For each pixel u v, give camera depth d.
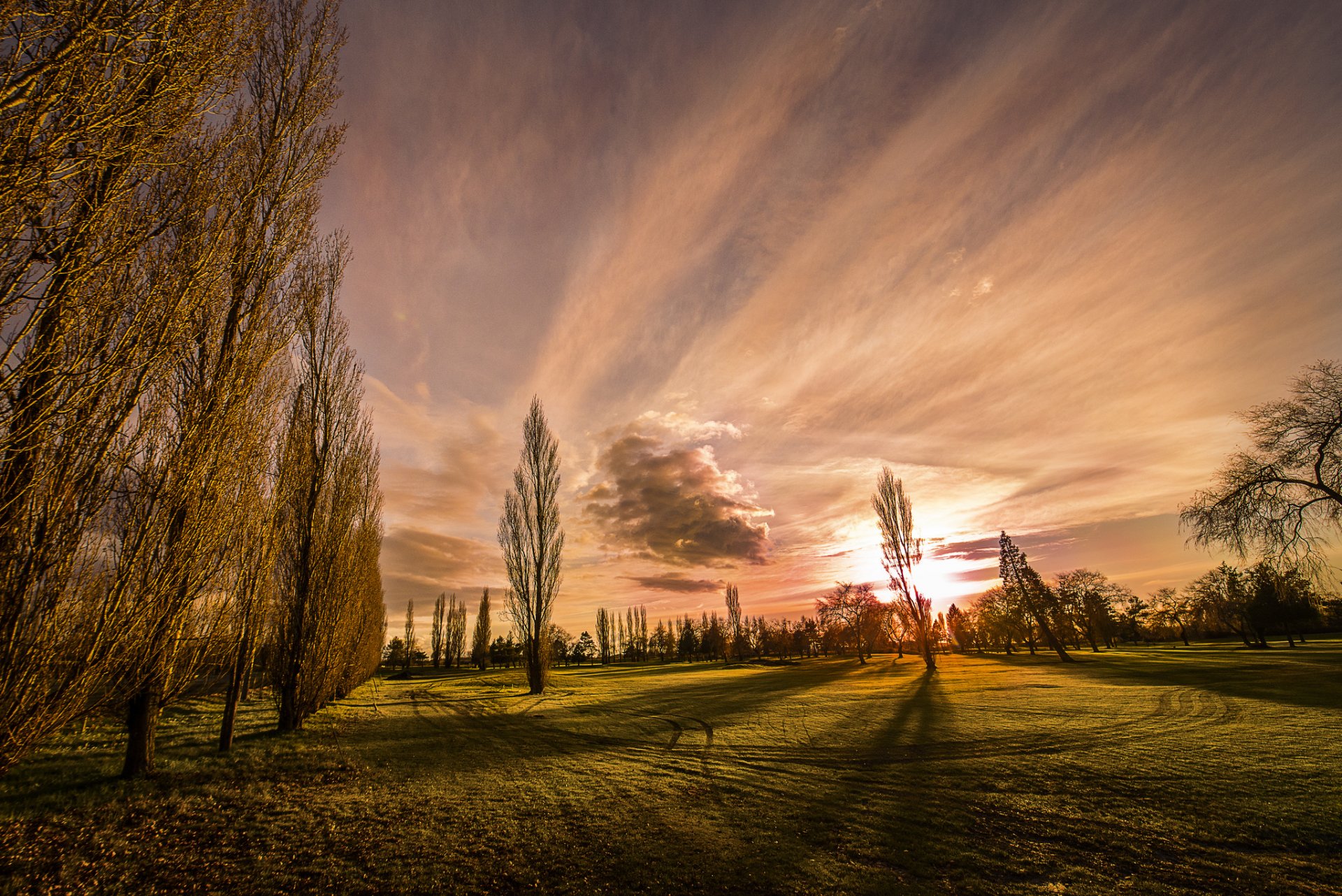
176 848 8.07
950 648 80.19
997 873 6.76
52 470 5.71
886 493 42.16
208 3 6.34
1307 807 8.05
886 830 8.34
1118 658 41.28
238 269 10.10
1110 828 7.90
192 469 7.99
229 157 8.49
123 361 6.16
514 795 10.73
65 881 6.93
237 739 16.44
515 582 35.56
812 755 13.62
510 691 35.34
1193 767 10.46
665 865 7.30
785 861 7.32
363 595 30.39
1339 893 5.89
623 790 10.95
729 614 79.75
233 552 10.34
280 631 18.17
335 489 19.64
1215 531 23.52
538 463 37.25
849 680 33.41
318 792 11.00
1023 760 11.80
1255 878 6.28
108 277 5.99
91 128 5.18
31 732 5.71
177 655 8.73
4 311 4.95
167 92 5.92
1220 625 65.38
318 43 12.52
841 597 61.56
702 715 21.25
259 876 7.11
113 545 6.80
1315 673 23.28
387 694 34.19
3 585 5.43
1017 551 53.25
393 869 7.30
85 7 4.89
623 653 109.88
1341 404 20.81
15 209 4.84
